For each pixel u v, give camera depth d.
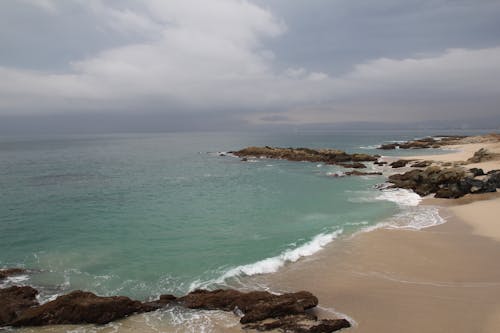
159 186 39.53
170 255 17.61
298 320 10.84
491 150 49.44
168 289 13.92
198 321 11.14
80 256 17.53
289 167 58.12
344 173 47.97
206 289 13.80
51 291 13.65
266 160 70.44
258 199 31.84
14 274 15.27
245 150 81.69
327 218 24.39
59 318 10.95
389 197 31.47
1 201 30.64
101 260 17.00
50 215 25.80
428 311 11.45
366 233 20.36
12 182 41.66
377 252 17.16
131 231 21.83
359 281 13.96
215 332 10.51
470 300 12.12
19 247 18.83
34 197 32.62
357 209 26.98
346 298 12.55
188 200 31.56
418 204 28.11
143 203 30.27
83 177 46.56
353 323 10.83
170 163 66.00
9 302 12.02
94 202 30.59
